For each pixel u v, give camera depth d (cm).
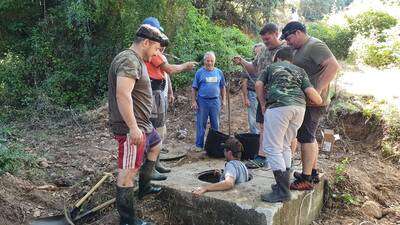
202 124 472
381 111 523
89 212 347
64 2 800
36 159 457
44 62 785
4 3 823
